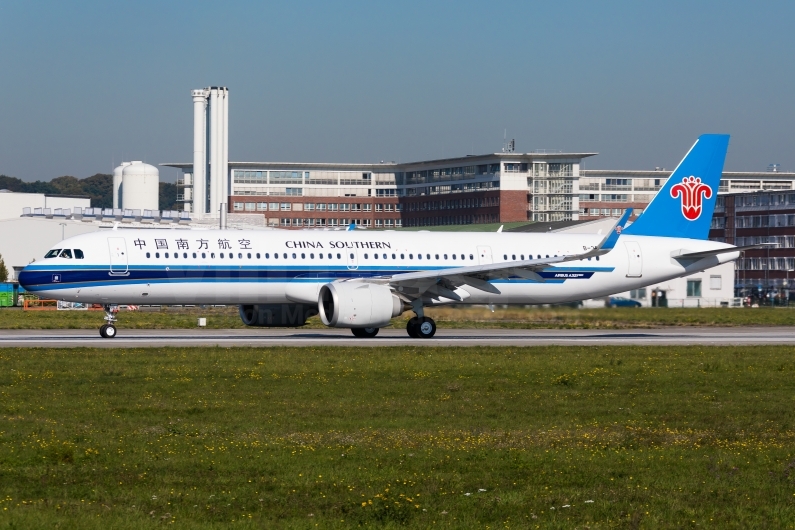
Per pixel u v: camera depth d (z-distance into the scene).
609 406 55.81
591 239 117.12
